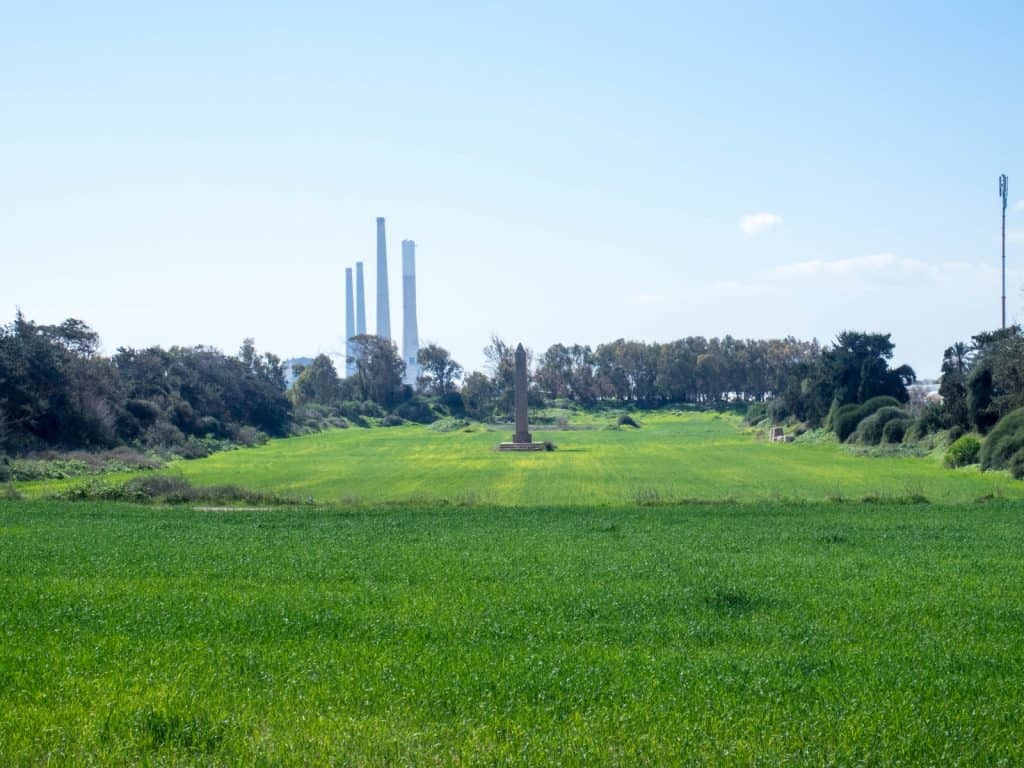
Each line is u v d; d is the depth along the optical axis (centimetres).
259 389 15275
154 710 1173
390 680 1354
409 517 4084
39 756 1049
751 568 2542
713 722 1180
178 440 10900
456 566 2583
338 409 19100
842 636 1712
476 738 1107
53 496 5028
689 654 1564
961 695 1328
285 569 2527
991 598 2075
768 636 1709
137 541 3153
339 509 4431
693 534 3403
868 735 1144
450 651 1562
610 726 1165
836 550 2948
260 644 1612
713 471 7712
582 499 5719
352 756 1041
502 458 9738
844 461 8612
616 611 1934
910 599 2058
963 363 9338
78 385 9606
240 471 8312
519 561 2698
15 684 1316
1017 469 6378
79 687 1298
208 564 2606
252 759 1035
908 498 4712
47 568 2508
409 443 13012
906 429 9794
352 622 1784
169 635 1669
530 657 1503
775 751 1080
